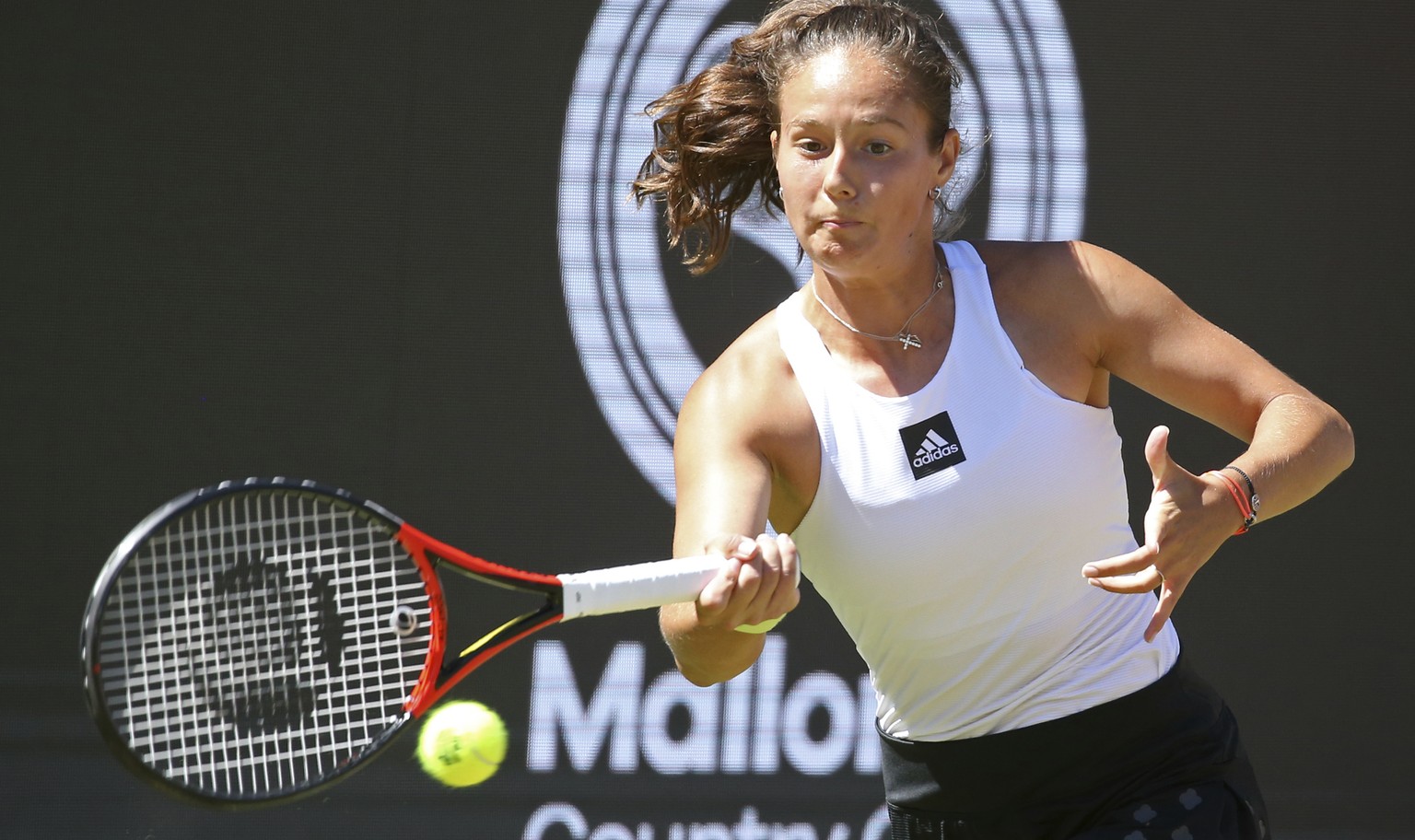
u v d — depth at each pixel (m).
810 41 7.28
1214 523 6.81
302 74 16.28
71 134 16.17
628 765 16.08
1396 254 16.55
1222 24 16.52
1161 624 6.87
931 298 7.54
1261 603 16.48
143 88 16.22
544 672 16.12
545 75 16.39
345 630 12.17
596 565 16.34
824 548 7.68
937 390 7.39
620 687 16.14
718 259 9.12
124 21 16.19
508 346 16.38
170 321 16.25
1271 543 16.53
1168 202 16.52
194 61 16.25
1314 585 16.50
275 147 16.27
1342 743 16.38
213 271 16.27
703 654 7.41
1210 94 16.53
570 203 16.39
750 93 8.39
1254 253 16.53
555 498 16.34
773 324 7.75
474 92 16.38
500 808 15.88
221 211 16.27
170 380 16.22
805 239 7.26
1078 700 7.52
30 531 16.11
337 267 16.31
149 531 5.99
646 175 9.33
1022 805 7.70
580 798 15.98
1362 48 16.55
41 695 15.98
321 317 16.30
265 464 16.23
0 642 16.00
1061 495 7.37
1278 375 7.58
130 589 11.46
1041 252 7.81
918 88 7.14
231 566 6.64
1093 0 16.48
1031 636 7.51
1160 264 16.52
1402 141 16.58
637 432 16.41
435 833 15.77
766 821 15.99
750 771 16.09
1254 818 7.65
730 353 7.77
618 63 16.41
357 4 16.31
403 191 16.33
